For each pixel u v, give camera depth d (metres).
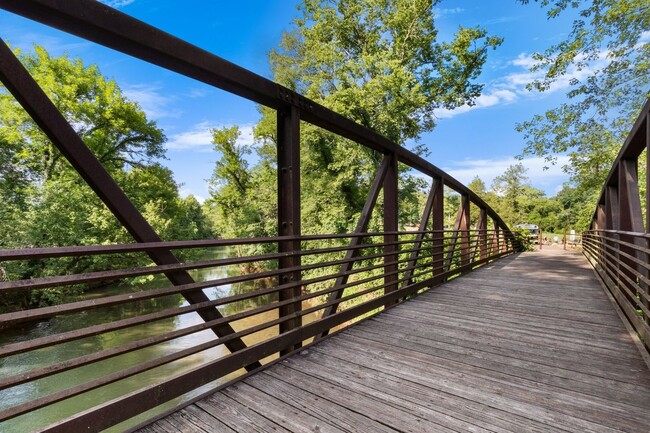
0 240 11.01
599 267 5.85
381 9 13.27
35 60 13.80
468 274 6.20
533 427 1.48
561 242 20.86
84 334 1.34
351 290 11.75
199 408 1.65
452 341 2.61
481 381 1.92
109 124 15.34
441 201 5.38
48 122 1.31
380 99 11.67
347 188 14.27
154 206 15.76
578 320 3.18
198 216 35.59
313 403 1.69
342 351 2.41
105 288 15.11
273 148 16.95
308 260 13.92
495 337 2.70
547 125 11.76
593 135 11.01
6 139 12.40
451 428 1.48
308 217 14.27
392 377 1.98
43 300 11.80
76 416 1.30
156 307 13.23
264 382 1.93
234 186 21.69
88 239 12.24
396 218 4.05
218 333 1.94
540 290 4.66
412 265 4.48
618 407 1.64
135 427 1.49
